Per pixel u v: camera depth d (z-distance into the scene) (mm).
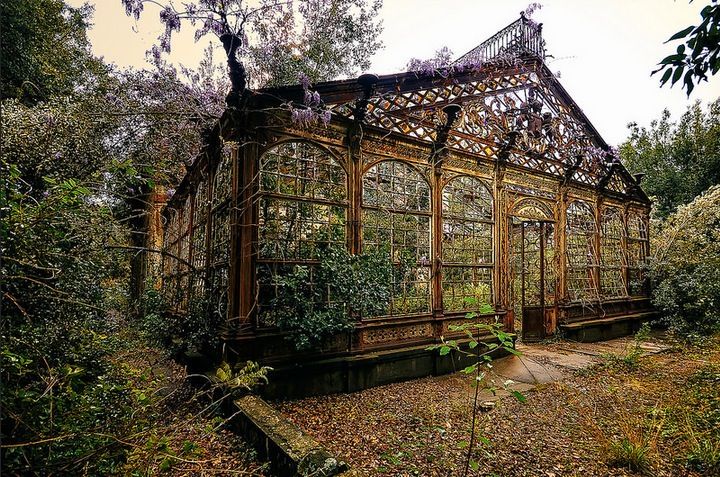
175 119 5305
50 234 2199
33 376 2055
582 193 8812
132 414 1873
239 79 4328
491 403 4301
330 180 5016
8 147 3469
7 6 7316
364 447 3258
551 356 6777
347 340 4941
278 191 4605
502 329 6590
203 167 6086
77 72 8164
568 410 4164
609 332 9078
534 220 8312
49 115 4273
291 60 7641
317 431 3580
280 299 4367
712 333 8211
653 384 5031
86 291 2879
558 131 8062
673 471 2906
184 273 6938
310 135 4852
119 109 5188
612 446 3080
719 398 3996
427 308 5801
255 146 4438
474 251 6457
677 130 15992
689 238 10391
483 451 3166
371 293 4844
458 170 6262
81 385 2250
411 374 5410
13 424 1675
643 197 10688
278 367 4328
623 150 17219
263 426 3115
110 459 1791
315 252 4766
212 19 4262
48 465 1612
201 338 4867
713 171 14234
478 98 6523
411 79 5609
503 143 6770
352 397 4582
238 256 4262
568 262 8398
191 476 2764
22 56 7531
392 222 5496
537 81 7598
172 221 8781
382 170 5629
